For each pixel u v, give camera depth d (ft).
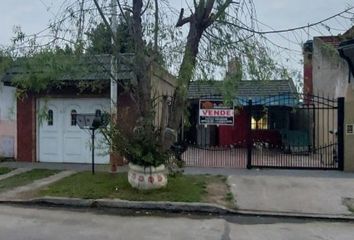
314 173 41.37
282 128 70.33
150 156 32.42
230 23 32.63
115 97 39.27
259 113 70.28
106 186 34.47
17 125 50.08
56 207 30.25
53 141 49.52
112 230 24.27
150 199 30.55
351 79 43.75
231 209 29.12
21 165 46.73
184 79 31.58
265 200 31.32
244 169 43.75
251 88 35.53
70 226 25.07
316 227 25.64
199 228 24.97
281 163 48.01
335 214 28.25
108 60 34.83
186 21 33.12
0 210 29.14
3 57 33.04
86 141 48.44
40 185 35.73
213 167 44.98
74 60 32.37
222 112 49.85
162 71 33.55
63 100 49.14
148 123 33.14
